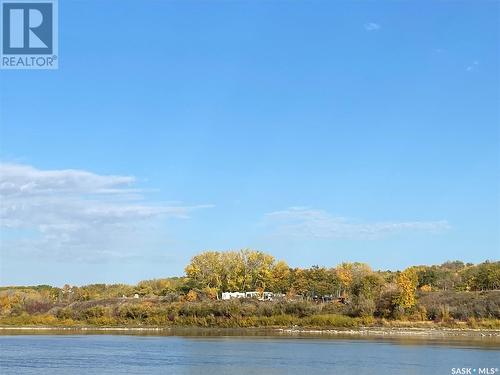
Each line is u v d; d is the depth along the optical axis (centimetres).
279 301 19012
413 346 11588
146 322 19025
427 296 18900
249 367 8800
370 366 8750
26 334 16350
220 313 18550
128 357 10231
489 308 16962
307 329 16475
